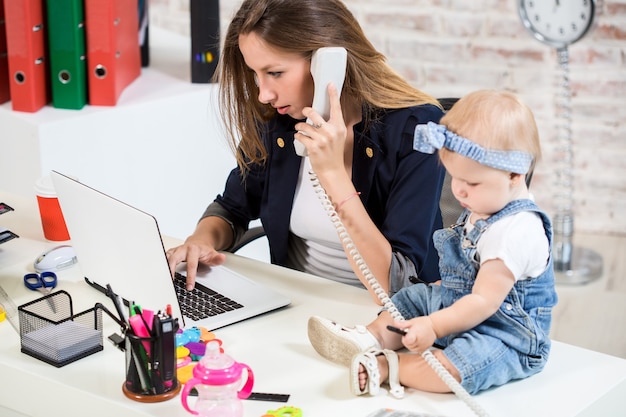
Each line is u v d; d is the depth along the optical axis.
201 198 3.01
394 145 1.88
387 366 1.46
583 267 3.60
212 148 2.98
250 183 2.16
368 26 3.91
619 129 3.73
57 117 2.63
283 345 1.61
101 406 1.44
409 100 1.89
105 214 1.64
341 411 1.41
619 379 1.51
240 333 1.66
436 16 3.81
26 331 1.60
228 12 3.97
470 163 1.40
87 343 1.57
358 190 1.93
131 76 2.94
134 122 2.76
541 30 3.43
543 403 1.43
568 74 3.72
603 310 3.33
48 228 2.06
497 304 1.43
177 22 4.18
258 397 1.44
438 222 2.02
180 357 1.52
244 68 1.95
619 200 3.82
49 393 1.50
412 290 1.62
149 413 1.39
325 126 1.68
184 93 2.86
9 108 2.69
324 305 1.77
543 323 1.50
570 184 3.73
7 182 2.72
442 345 1.53
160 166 2.87
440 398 1.45
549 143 3.83
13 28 2.60
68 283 1.86
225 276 1.88
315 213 1.99
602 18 3.61
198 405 1.36
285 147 2.01
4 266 1.94
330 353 1.54
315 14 1.75
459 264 1.51
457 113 1.42
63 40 2.64
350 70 1.83
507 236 1.42
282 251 2.09
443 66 3.87
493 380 1.45
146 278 1.63
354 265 1.77
